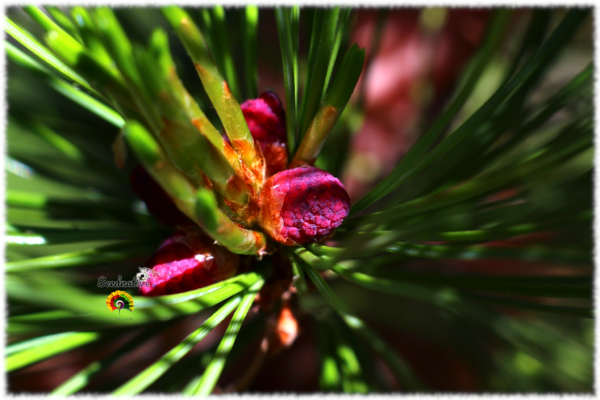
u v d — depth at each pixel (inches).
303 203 5.2
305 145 5.3
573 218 5.0
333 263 4.8
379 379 6.0
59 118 6.2
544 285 5.1
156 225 5.7
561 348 5.5
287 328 5.7
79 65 4.5
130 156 6.4
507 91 5.3
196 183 4.8
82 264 5.3
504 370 6.0
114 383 6.3
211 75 4.9
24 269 5.2
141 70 4.5
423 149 5.4
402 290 5.0
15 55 5.4
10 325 4.6
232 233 4.8
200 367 5.9
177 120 4.6
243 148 5.2
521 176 4.9
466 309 5.3
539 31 5.6
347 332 6.1
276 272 5.6
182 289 5.2
